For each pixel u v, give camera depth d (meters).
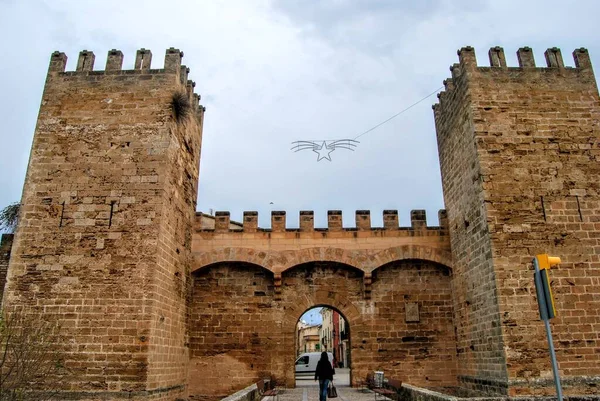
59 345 17.73
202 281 24.97
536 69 21.89
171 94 21.27
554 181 20.09
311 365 39.59
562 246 19.23
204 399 23.45
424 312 24.58
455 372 23.77
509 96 21.39
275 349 24.12
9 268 18.70
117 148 20.39
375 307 24.67
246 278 25.09
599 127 20.92
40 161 20.14
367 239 25.19
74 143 20.44
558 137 20.75
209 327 24.39
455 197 23.72
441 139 26.08
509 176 20.17
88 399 17.14
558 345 18.03
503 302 18.64
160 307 19.20
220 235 25.17
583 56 22.12
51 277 18.58
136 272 18.66
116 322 18.02
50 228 19.22
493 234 19.42
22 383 15.27
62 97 21.19
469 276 21.89
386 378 23.59
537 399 13.76
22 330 17.59
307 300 24.84
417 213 25.62
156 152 20.34
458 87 23.08
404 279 25.05
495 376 18.88
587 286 18.70
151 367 17.92
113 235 19.11
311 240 25.16
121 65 21.95
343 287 25.05
